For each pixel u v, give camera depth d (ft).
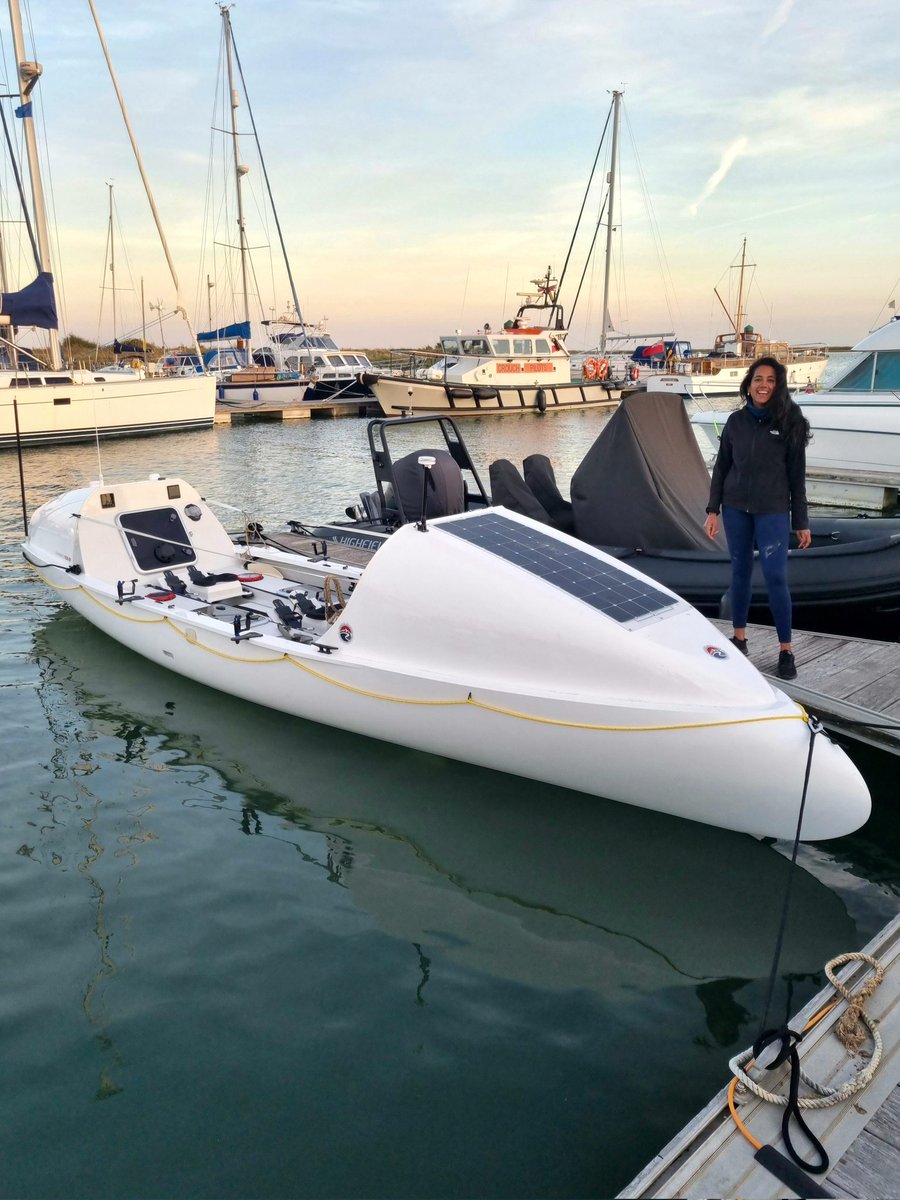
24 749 17.08
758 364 14.49
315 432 91.35
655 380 99.14
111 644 22.77
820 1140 7.46
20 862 13.37
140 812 14.83
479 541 14.44
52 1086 9.20
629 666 12.44
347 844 13.92
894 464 43.04
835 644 18.19
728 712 11.73
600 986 10.84
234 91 123.13
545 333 108.68
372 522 28.96
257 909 12.28
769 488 14.80
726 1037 10.01
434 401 100.17
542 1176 8.14
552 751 13.23
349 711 15.72
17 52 67.36
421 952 11.44
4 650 22.52
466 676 13.85
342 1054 9.64
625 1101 9.04
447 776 15.71
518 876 13.11
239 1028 10.02
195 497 23.63
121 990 10.64
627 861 13.46
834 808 11.43
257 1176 8.14
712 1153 7.34
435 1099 9.03
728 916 12.28
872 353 45.19
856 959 9.68
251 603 20.89
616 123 127.03
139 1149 8.45
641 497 22.99
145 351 134.21
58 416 75.51
